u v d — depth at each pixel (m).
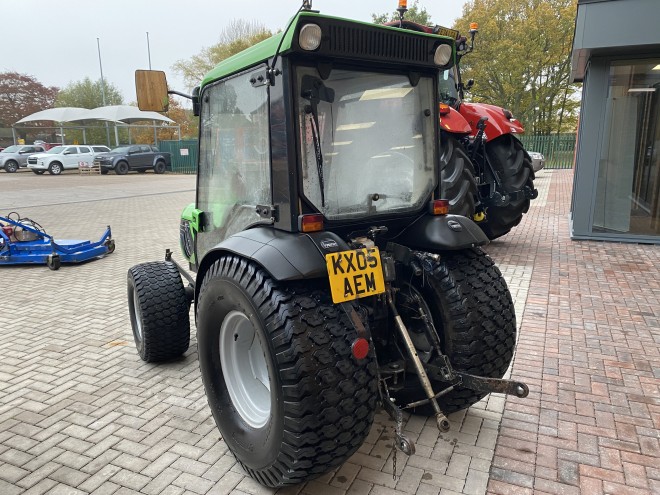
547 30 29.44
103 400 3.40
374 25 2.27
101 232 9.87
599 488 2.44
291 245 2.22
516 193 6.65
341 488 2.46
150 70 2.97
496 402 3.22
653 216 7.41
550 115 33.56
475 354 2.65
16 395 3.50
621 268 6.15
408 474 2.55
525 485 2.46
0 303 5.57
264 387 2.65
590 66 7.06
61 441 2.94
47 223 10.97
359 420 2.16
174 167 28.67
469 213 5.79
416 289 2.79
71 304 5.50
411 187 2.74
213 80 2.97
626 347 3.98
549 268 6.20
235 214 2.94
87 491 2.51
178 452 2.81
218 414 2.68
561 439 2.83
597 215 7.67
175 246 8.51
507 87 31.16
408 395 2.87
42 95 49.41
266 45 2.35
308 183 2.33
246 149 2.71
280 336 2.09
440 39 2.52
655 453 2.69
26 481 2.60
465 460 2.65
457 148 5.71
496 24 30.39
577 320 4.54
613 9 6.36
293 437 2.09
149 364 3.95
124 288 6.06
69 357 4.11
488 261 2.84
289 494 2.42
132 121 35.97
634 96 7.11
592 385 3.41
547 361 3.76
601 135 7.26
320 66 2.25
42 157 26.12
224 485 2.52
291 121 2.22
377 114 2.55
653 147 7.21
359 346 2.12
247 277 2.26
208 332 2.63
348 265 2.22
